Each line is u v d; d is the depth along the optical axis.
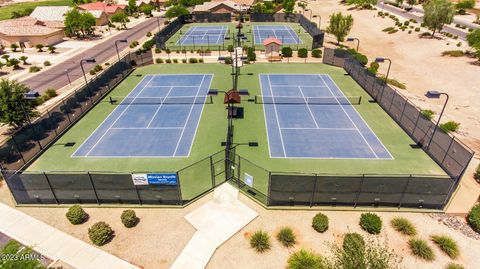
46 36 55.22
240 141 22.97
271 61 43.56
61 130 24.55
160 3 111.88
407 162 20.42
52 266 13.22
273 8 87.56
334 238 14.45
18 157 20.11
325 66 41.34
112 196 16.47
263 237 14.09
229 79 36.47
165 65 42.50
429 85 35.69
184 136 23.80
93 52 51.38
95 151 22.11
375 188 15.57
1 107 23.25
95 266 13.20
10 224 15.52
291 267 12.66
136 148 22.33
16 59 44.59
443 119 27.05
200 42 55.16
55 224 15.52
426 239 14.37
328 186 15.61
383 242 14.11
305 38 57.31
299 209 16.19
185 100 30.58
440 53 46.78
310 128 24.83
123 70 37.41
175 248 14.02
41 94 33.06
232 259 13.45
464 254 13.59
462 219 15.62
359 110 28.02
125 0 103.12
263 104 29.42
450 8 53.38
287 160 20.59
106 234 14.24
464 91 33.59
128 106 29.55
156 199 16.48
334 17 52.69
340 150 21.78
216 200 16.83
